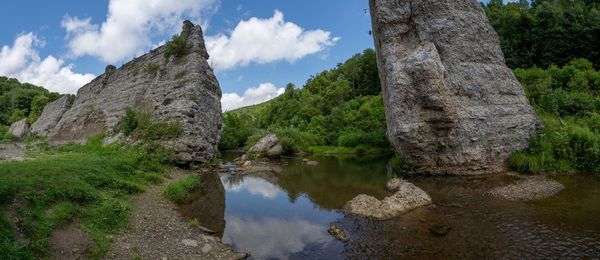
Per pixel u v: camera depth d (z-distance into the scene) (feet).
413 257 38.47
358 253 40.37
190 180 75.46
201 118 111.65
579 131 83.82
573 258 36.40
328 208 61.46
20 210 36.24
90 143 127.75
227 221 54.75
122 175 67.36
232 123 226.38
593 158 78.02
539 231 44.32
